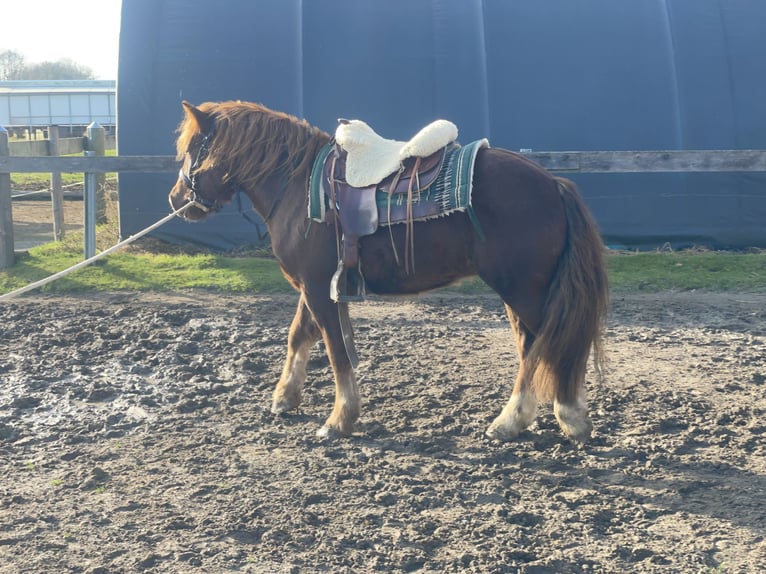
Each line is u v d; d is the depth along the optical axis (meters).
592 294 4.52
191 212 5.45
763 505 4.14
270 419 5.43
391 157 4.76
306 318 5.39
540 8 11.16
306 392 5.92
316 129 5.20
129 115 10.89
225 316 7.92
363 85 10.86
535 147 10.71
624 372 6.28
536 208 4.50
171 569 3.62
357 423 5.30
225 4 11.16
